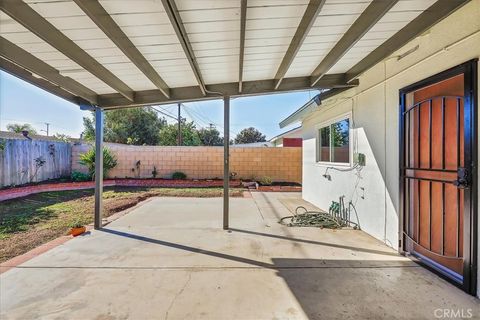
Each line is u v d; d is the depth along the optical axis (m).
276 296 2.52
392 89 3.81
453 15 2.69
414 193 3.47
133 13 2.41
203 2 2.31
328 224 5.10
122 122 20.48
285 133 20.38
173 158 12.07
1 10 2.12
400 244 3.61
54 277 2.91
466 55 2.56
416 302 2.41
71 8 2.29
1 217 5.66
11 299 2.48
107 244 3.99
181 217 5.77
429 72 3.05
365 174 4.62
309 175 7.87
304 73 4.49
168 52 3.31
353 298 2.48
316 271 3.06
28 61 3.20
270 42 3.19
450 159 2.89
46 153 10.18
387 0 2.31
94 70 3.57
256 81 4.78
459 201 2.78
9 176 8.45
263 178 11.48
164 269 3.12
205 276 2.94
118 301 2.45
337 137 6.01
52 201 7.50
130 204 7.16
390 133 3.88
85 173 11.43
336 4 2.46
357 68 4.13
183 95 4.93
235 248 3.82
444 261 2.98
